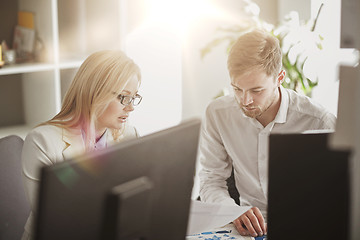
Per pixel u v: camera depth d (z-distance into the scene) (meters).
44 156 2.10
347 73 0.95
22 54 3.66
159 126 4.20
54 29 3.55
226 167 2.57
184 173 1.44
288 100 2.42
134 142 1.25
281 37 3.08
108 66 2.13
